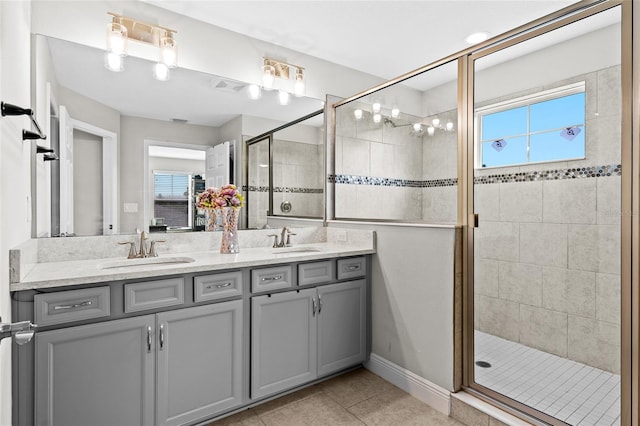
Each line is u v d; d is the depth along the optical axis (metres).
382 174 2.62
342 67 3.08
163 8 2.21
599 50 1.53
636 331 1.43
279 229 2.75
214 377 1.84
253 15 2.29
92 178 2.00
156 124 2.21
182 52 2.29
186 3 2.16
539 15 2.29
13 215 1.28
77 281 1.45
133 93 2.13
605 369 1.53
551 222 1.72
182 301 1.74
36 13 1.82
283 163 2.75
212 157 2.42
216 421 1.92
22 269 1.38
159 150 2.22
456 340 2.01
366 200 2.73
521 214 1.83
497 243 1.92
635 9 1.42
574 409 1.61
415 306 2.23
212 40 2.40
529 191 1.80
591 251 1.58
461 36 2.57
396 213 2.52
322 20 2.36
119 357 1.57
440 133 2.29
